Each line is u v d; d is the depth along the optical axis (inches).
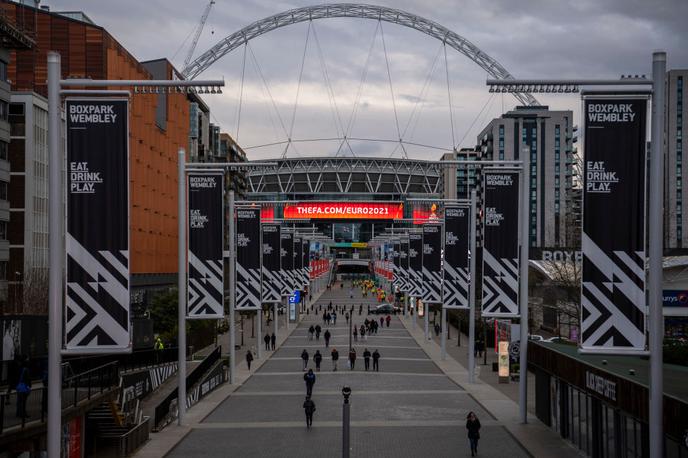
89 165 926.4
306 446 1393.9
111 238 928.9
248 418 1697.8
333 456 1310.3
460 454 1326.3
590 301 938.7
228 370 2482.8
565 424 1443.2
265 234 2994.6
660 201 855.1
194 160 6692.9
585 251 938.7
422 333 4222.4
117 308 931.3
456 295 2303.2
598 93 936.3
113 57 3937.0
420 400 1959.9
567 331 3602.4
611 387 1116.5
